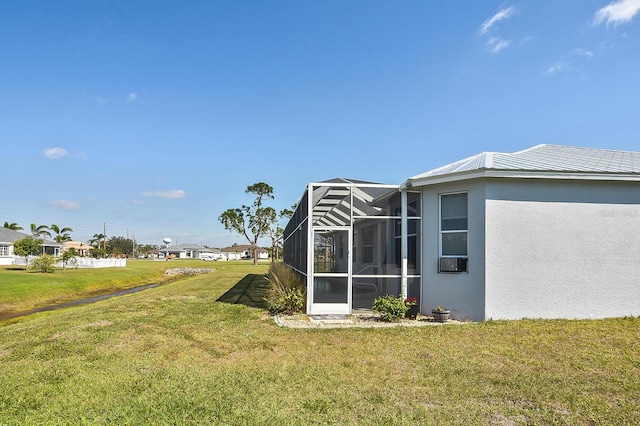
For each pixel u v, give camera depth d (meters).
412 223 10.62
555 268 9.20
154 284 31.20
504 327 8.16
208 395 4.65
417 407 4.33
